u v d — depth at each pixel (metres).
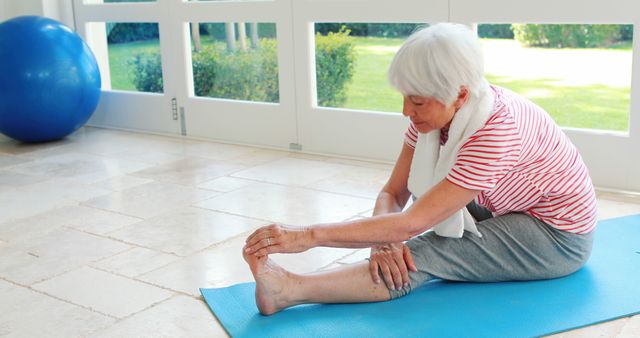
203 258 2.73
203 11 4.50
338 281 2.23
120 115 5.11
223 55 4.53
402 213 2.04
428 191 2.05
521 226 2.28
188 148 4.49
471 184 2.00
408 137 2.32
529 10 3.39
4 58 4.41
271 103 4.37
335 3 3.96
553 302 2.22
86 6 5.08
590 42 4.95
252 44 4.37
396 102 4.07
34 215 3.30
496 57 4.99
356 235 2.04
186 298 2.40
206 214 3.23
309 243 2.06
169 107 4.83
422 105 1.98
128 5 4.86
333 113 4.11
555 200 2.27
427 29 1.96
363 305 2.26
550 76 5.02
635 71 3.20
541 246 2.29
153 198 3.49
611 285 2.32
